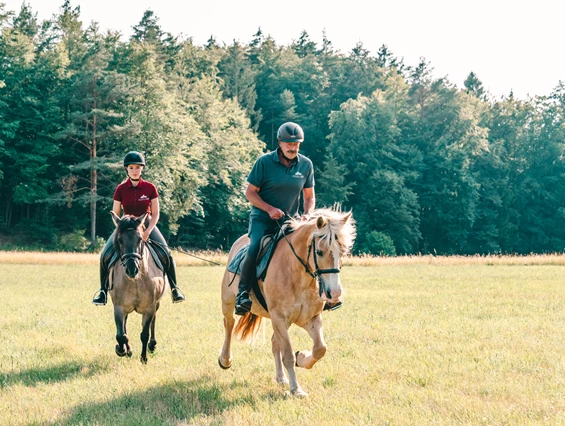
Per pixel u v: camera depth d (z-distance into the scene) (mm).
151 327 9867
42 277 27094
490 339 10875
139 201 9547
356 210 80250
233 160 74188
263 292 7539
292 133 7562
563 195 92688
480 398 6891
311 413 6270
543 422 5875
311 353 7270
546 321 13109
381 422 5965
